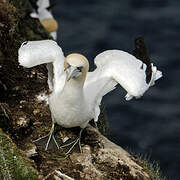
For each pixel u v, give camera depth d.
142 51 12.84
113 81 12.38
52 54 12.18
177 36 41.44
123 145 27.70
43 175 11.63
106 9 45.53
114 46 39.47
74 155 12.40
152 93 32.59
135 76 12.05
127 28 42.66
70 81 11.34
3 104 12.98
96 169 12.16
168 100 32.03
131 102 31.33
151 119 30.06
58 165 12.02
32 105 13.67
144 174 12.59
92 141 13.00
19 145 12.27
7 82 14.20
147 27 42.81
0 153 11.27
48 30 21.39
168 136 28.61
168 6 46.53
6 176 11.12
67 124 12.28
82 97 11.61
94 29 42.00
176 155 26.91
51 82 13.05
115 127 29.17
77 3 46.06
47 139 12.68
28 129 12.84
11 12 16.75
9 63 14.91
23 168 11.27
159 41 40.62
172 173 25.47
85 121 12.28
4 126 12.38
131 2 47.12
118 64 12.30
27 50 12.06
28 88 14.33
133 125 29.50
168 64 36.84
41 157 12.15
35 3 21.09
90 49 38.97
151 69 12.62
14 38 16.05
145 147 27.56
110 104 30.94
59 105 11.78
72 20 43.16
